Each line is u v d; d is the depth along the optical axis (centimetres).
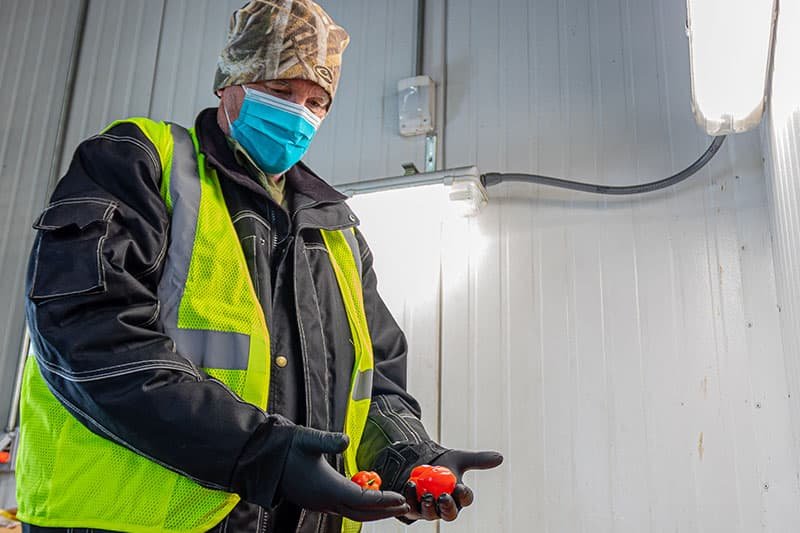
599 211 199
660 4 212
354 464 105
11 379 252
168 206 95
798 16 110
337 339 108
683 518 168
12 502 235
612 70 212
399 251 210
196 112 264
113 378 75
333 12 259
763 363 169
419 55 238
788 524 158
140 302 83
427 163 224
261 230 103
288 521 94
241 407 77
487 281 204
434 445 103
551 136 213
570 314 193
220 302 92
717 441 170
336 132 241
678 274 185
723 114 143
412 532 193
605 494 177
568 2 226
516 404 192
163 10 285
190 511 81
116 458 82
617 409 181
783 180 141
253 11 112
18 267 266
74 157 95
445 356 202
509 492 186
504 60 228
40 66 291
